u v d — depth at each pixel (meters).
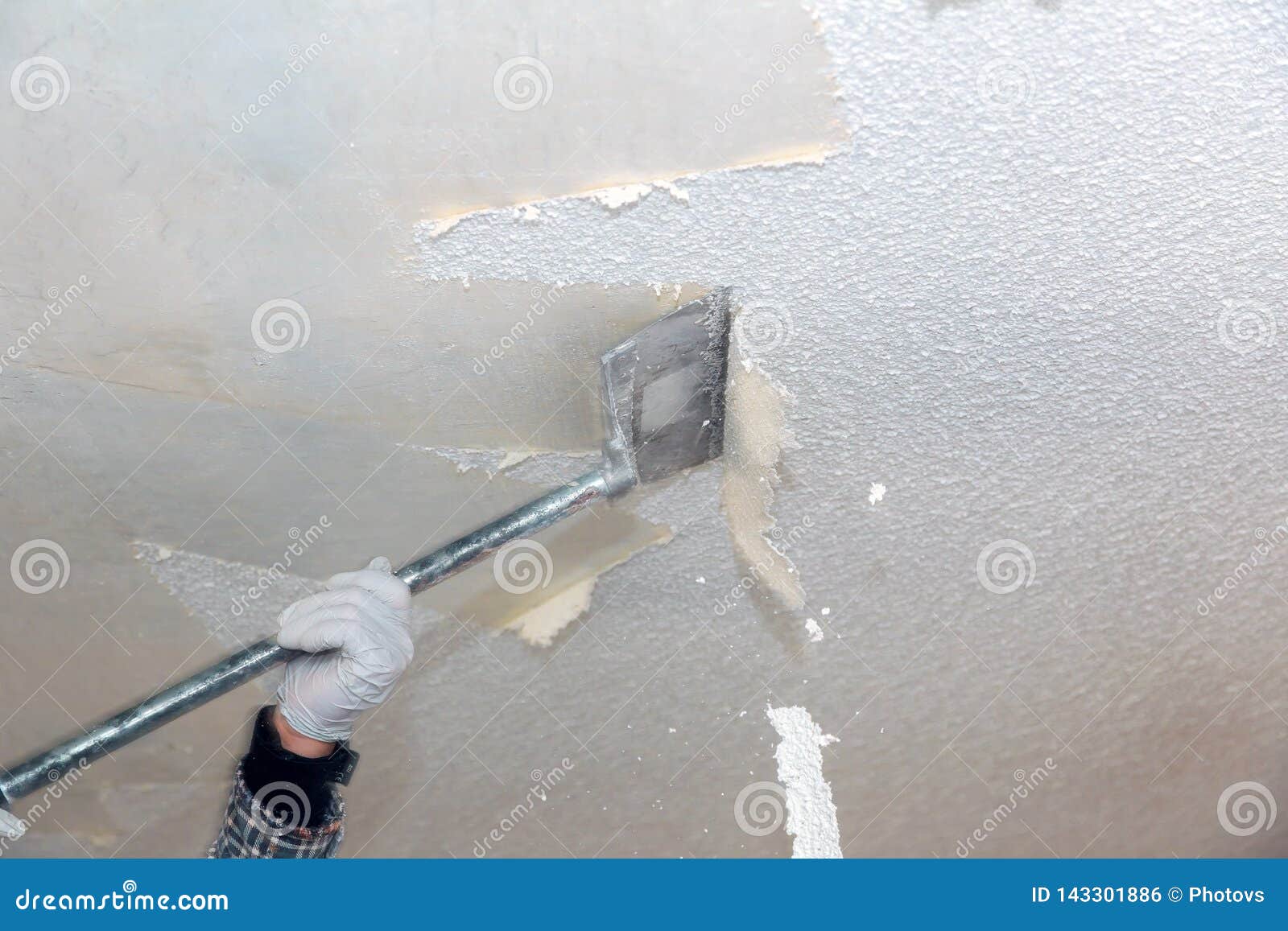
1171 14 1.09
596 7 1.07
